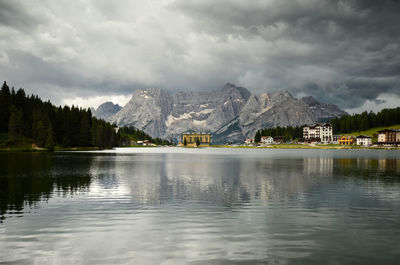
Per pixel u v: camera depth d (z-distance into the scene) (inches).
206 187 1686.8
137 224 940.6
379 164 3506.4
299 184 1808.6
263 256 685.3
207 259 667.4
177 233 850.1
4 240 789.9
